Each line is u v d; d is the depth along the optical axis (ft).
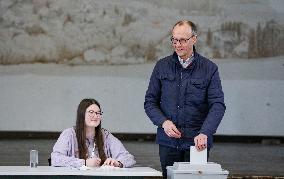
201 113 18.47
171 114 18.43
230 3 32.83
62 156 18.19
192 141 18.34
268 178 30.37
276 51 32.81
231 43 32.76
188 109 18.35
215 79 18.24
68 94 32.45
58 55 32.53
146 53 32.63
